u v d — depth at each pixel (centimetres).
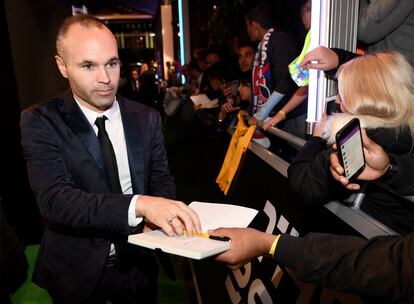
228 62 437
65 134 122
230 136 284
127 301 150
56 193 116
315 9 146
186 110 562
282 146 222
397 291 65
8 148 309
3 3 282
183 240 91
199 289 228
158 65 1516
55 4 440
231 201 215
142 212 104
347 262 73
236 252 89
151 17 1733
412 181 89
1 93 296
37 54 357
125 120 134
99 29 114
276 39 223
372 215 104
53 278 135
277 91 217
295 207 136
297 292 120
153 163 145
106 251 132
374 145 90
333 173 88
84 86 115
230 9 484
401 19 142
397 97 94
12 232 185
